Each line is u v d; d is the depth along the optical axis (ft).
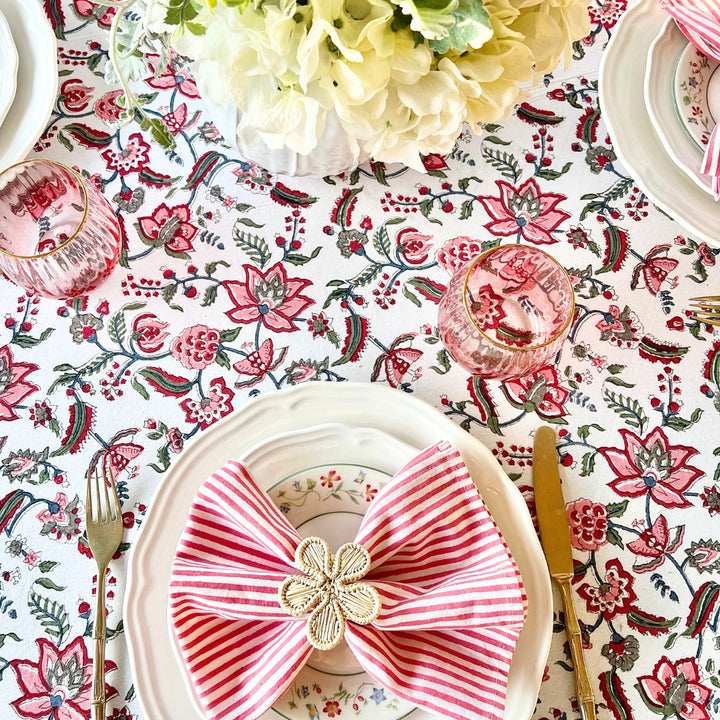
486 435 2.18
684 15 2.13
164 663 1.86
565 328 1.87
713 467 2.17
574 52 2.57
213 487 1.80
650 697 1.97
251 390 2.20
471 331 1.96
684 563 2.09
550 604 1.88
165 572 1.93
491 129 2.47
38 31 2.34
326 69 1.57
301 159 2.12
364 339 2.26
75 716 1.92
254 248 2.33
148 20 1.70
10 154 2.24
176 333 2.24
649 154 2.28
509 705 1.81
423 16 1.39
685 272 2.35
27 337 2.22
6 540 2.05
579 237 2.38
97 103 2.43
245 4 1.48
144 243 2.31
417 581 1.87
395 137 1.76
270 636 1.81
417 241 2.36
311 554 1.75
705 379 2.25
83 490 2.10
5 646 1.96
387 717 1.80
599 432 2.20
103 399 2.18
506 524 1.95
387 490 1.81
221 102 1.77
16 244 2.21
